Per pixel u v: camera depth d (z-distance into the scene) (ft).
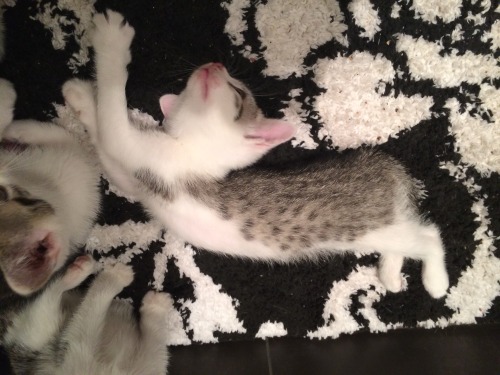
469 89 1.40
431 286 1.43
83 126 1.41
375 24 1.38
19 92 1.38
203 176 1.33
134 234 1.47
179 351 1.50
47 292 1.31
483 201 1.44
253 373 1.42
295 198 1.32
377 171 1.35
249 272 1.49
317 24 1.38
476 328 1.47
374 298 1.49
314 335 1.50
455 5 1.37
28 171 1.27
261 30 1.38
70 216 1.31
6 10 1.36
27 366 1.28
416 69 1.39
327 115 1.41
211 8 1.37
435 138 1.42
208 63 1.35
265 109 1.41
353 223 1.30
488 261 1.46
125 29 1.31
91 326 1.30
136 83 1.39
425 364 1.39
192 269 1.49
